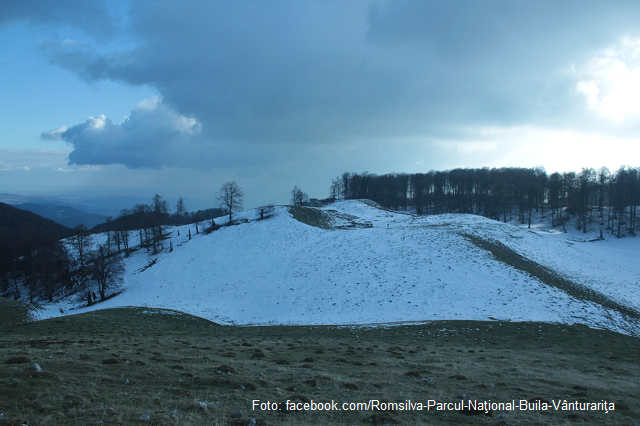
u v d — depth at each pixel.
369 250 57.88
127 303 53.78
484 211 134.25
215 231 87.19
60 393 11.70
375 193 176.25
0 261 81.25
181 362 17.69
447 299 41.81
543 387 17.23
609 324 35.69
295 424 11.40
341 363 20.22
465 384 17.22
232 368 16.70
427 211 152.25
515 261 51.34
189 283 60.09
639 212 104.88
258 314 44.62
